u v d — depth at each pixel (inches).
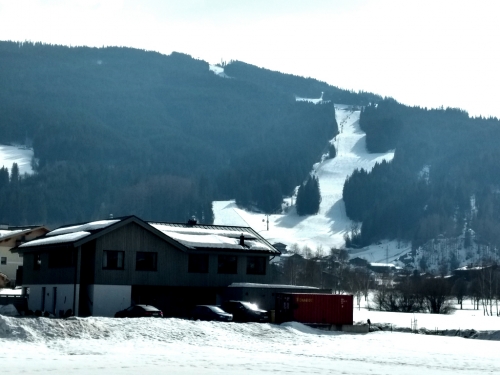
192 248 2610.7
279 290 2623.0
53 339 1754.4
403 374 1403.8
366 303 5000.0
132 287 2544.3
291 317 2405.3
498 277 5482.3
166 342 1875.0
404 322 3041.3
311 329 2340.1
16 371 1272.1
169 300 2615.7
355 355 1793.8
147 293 2573.8
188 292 2655.0
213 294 2689.5
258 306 2578.7
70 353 1620.3
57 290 2588.6
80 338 1798.7
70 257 2536.9
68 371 1288.1
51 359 1483.8
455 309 4665.4
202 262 2669.8
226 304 2413.9
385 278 6619.1
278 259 7204.7
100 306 2458.2
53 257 2650.1
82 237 2459.4
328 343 2070.6
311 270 5644.7
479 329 2728.8
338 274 6171.3
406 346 2081.7
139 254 2549.2
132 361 1492.4
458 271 6998.0
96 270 2465.6
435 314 3961.6
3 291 3548.2
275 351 1831.9
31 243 2783.0
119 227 2517.2
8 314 2534.5
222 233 2876.5
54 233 2864.2
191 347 1828.2
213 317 2279.8
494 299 5654.5
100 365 1400.1
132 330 1923.0
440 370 1507.1
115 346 1760.6
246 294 2568.9
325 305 2443.4
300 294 2417.6
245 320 2363.4
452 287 5442.9
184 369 1374.3
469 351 1989.4
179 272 2615.7
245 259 2753.4
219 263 2701.8
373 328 2571.4
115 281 2492.6
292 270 5585.6
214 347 1859.0
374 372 1419.8
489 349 2059.5
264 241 2908.5
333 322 2442.2
